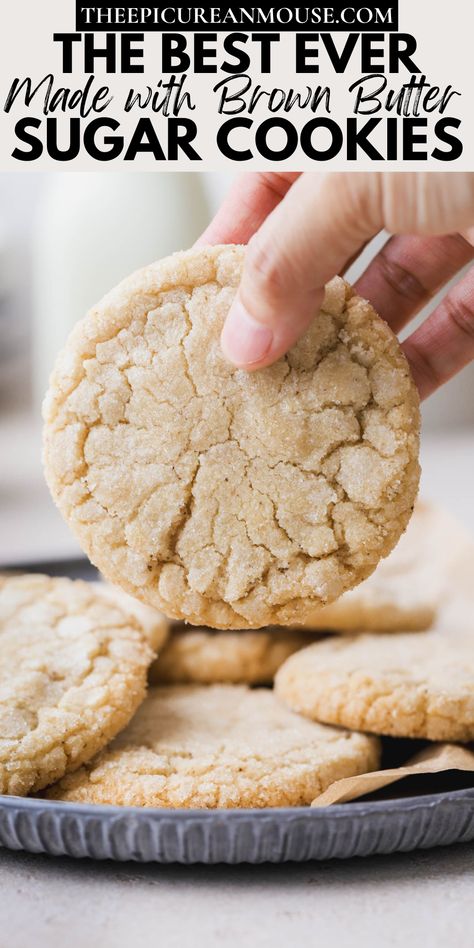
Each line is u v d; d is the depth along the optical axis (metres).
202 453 0.37
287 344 0.36
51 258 0.78
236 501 0.37
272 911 0.36
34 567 0.55
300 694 0.44
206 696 0.46
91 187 0.76
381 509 0.37
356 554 0.37
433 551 0.56
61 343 0.79
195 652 0.48
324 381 0.37
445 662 0.45
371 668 0.44
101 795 0.39
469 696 0.42
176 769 0.40
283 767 0.40
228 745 0.41
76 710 0.40
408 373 0.37
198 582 0.37
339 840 0.36
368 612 0.49
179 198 0.77
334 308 0.37
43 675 0.41
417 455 0.37
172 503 0.37
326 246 0.35
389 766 0.43
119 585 0.37
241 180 0.44
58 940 0.35
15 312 1.19
